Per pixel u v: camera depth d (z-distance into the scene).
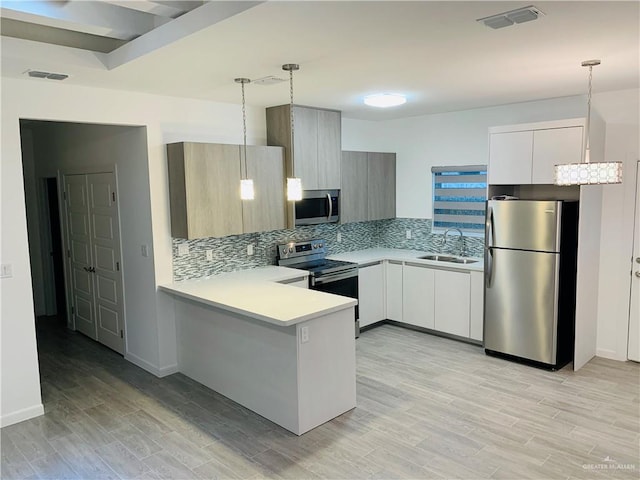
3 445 3.39
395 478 2.91
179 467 3.07
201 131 4.68
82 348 5.40
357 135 6.38
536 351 4.56
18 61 3.08
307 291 4.09
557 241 4.30
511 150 4.73
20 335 3.71
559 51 2.98
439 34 2.58
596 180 3.08
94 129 5.04
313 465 3.06
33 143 6.48
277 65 3.23
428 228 6.23
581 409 3.74
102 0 2.43
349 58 3.07
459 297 5.32
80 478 2.98
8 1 2.49
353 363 3.78
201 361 4.34
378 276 5.91
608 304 4.78
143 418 3.74
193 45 2.74
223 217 4.52
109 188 4.93
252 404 3.82
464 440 3.32
